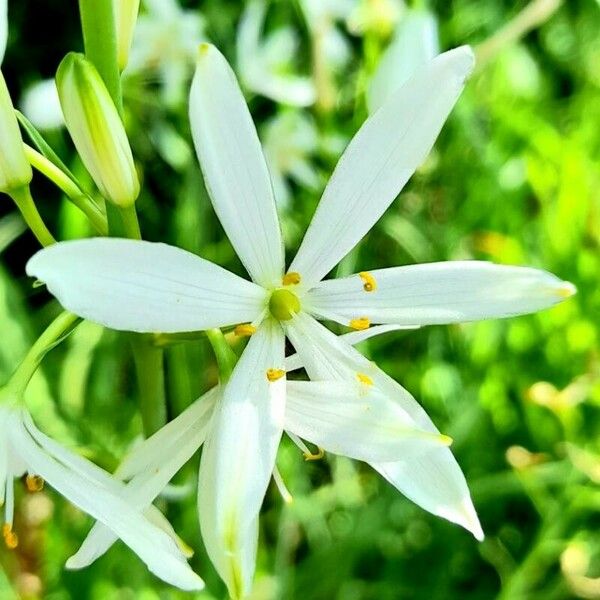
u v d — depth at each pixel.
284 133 0.23
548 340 0.22
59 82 0.09
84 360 0.20
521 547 0.21
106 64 0.09
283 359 0.10
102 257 0.08
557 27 0.29
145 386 0.11
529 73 0.27
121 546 0.17
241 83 0.23
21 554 0.18
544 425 0.22
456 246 0.24
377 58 0.20
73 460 0.09
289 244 0.23
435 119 0.09
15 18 0.27
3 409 0.09
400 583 0.21
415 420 0.10
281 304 0.10
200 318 0.09
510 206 0.24
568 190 0.23
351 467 0.21
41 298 0.25
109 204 0.10
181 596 0.17
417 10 0.12
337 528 0.21
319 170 0.24
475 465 0.22
